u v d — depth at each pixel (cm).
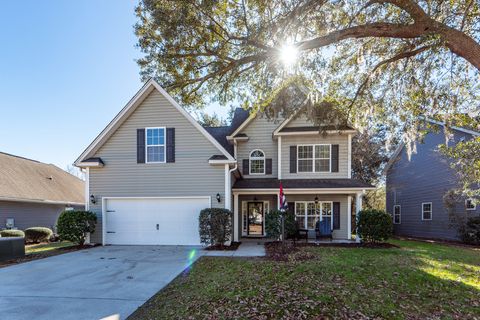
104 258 910
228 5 686
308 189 1223
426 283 599
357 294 523
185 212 1172
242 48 706
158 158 1195
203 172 1171
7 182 1633
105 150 1214
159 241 1172
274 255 906
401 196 1967
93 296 545
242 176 1441
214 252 998
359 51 750
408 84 783
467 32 626
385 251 979
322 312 441
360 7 622
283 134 1355
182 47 786
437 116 769
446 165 1510
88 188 1205
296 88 754
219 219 1080
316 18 610
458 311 461
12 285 621
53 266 805
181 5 692
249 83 790
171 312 454
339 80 844
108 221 1197
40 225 1812
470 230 1316
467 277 648
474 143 908
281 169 1390
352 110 865
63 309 480
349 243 1180
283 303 475
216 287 572
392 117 853
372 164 2106
